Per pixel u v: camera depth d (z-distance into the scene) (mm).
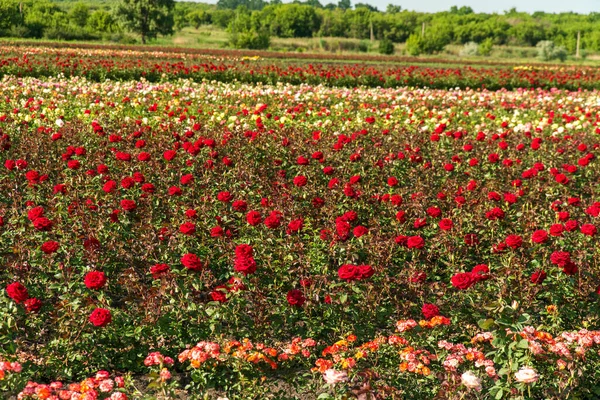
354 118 13109
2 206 6629
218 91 15398
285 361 4406
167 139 9492
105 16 74562
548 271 5586
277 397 4109
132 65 22562
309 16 104062
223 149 9227
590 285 5297
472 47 72625
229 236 6012
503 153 10078
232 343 4160
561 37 107938
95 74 21688
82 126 9969
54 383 3629
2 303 4594
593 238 6266
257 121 9969
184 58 33125
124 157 7430
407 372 4176
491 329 4875
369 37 106000
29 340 4766
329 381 3518
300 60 41688
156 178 7977
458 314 5090
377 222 6566
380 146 9953
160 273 4555
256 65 26562
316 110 14570
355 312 4965
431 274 6008
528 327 4156
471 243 6195
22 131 9539
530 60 63812
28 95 13570
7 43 41406
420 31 103375
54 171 8328
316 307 5031
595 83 25969
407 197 7879
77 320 4402
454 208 7180
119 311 4621
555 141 10477
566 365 4020
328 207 7094
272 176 8586
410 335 4539
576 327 5070
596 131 12031
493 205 7285
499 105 16234
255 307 4949
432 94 17297
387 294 5512
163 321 4559
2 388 3840
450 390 3912
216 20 124062
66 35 62625
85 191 7105
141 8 68188
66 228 6117
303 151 9234
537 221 6867
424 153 10156
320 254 5848
